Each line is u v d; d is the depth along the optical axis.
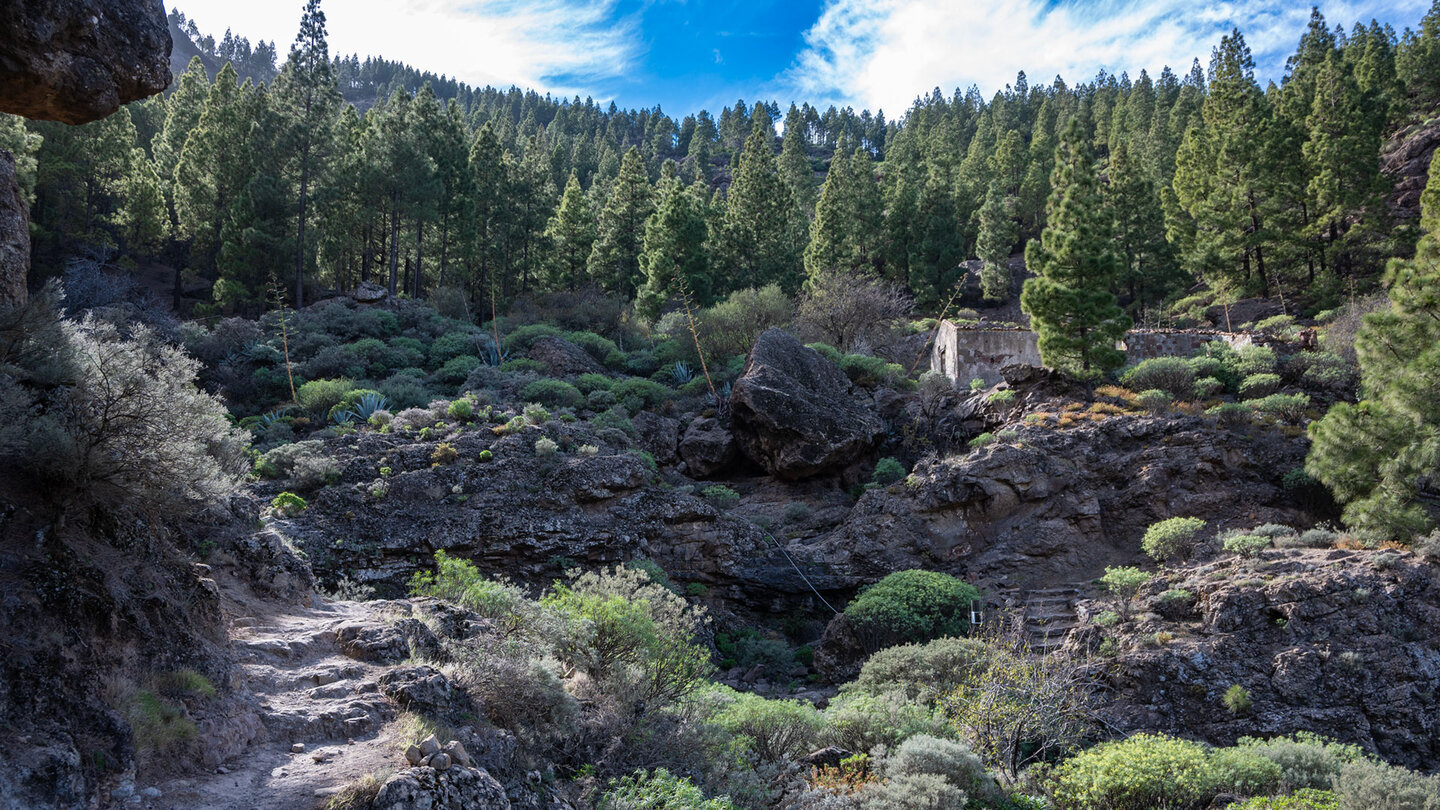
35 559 6.50
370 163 49.78
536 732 8.44
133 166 52.78
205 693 6.78
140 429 7.36
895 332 41.84
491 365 38.00
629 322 49.59
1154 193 60.22
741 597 23.05
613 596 11.18
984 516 23.03
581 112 166.62
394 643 8.95
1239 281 49.75
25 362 7.45
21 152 33.72
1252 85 53.41
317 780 6.18
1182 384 26.41
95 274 39.06
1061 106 104.94
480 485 22.61
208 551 9.93
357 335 40.81
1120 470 22.77
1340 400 24.84
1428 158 51.22
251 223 46.91
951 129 100.00
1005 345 33.06
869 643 18.42
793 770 10.72
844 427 29.12
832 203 56.62
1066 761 11.82
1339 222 48.31
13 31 6.37
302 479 21.77
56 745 5.29
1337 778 10.95
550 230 60.75
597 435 27.73
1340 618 14.95
